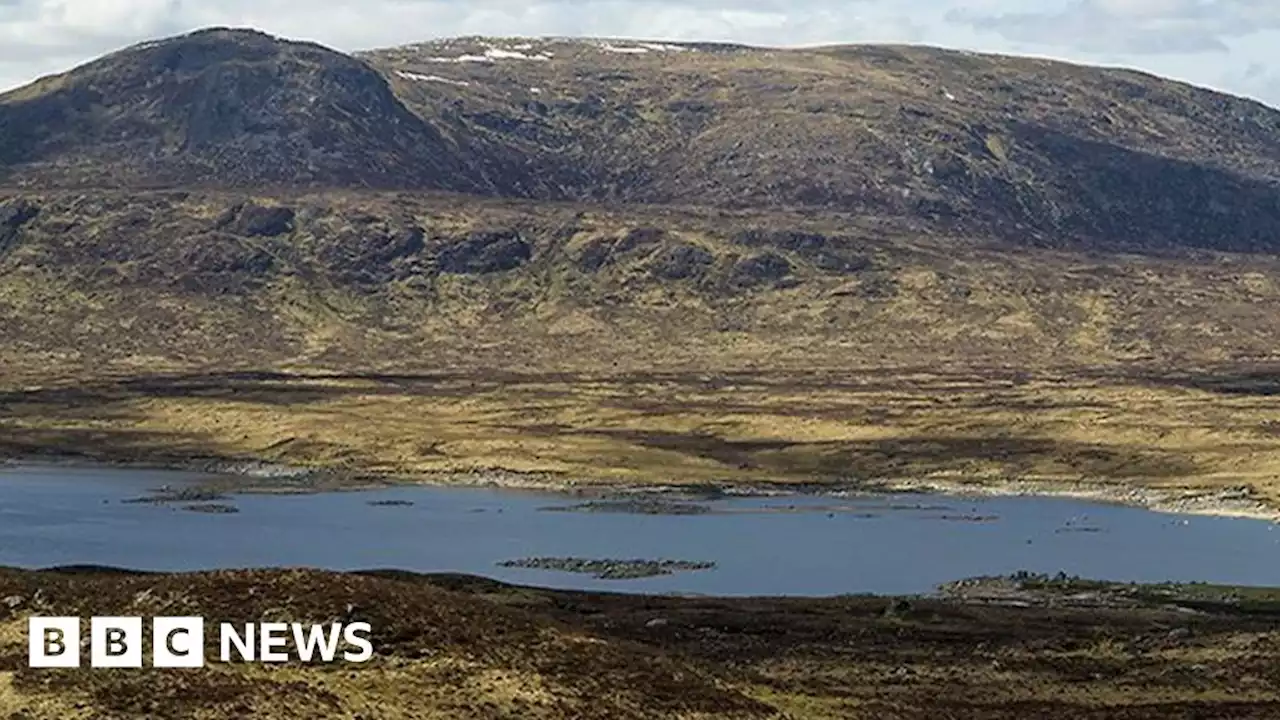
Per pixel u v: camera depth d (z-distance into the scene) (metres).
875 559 172.38
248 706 61.34
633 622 115.81
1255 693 94.06
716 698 72.19
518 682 68.56
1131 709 88.06
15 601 71.62
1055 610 130.12
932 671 99.31
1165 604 138.88
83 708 59.41
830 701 81.12
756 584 154.25
